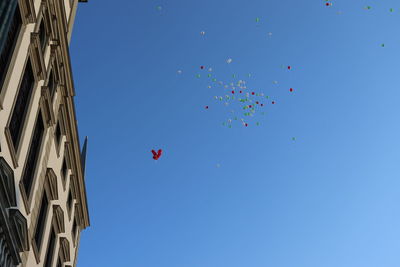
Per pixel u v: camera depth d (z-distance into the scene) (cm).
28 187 1839
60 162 2381
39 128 2017
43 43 1992
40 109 1977
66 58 2305
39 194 1967
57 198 2281
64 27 2241
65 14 2236
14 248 1500
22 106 1767
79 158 2722
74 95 2492
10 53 1582
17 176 1658
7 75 1522
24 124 1736
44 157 2038
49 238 2223
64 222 2500
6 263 1477
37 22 1845
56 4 2117
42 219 2091
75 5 2652
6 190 1468
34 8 1745
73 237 2819
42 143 1998
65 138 2486
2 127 1496
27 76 1819
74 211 2828
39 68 1891
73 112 2491
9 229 1428
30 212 1822
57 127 2331
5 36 1255
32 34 1755
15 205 1581
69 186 2636
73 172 2684
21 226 1612
